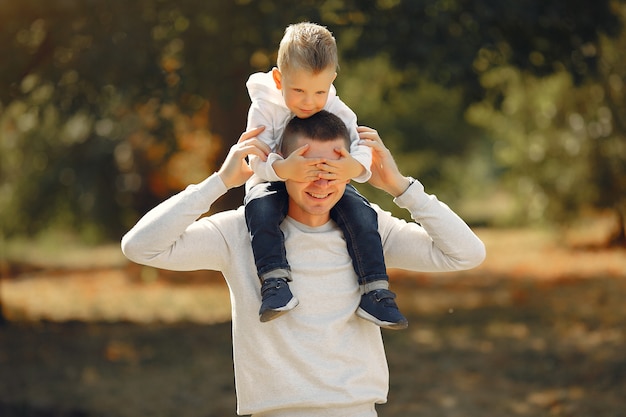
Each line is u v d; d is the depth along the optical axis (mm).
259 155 3447
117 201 19953
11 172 18891
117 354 12000
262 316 3334
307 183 3395
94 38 11562
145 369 11062
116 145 17625
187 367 11148
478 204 43188
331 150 3414
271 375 3451
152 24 11617
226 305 16562
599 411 8719
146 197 22109
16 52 12391
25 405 9172
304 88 3395
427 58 11789
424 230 3738
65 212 19781
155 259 3430
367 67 17703
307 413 3461
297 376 3447
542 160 22766
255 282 3510
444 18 11867
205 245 3520
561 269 20562
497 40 12688
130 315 15656
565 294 16812
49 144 18109
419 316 14867
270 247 3436
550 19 12656
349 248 3564
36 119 13141
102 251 28000
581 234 26328
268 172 3402
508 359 11195
